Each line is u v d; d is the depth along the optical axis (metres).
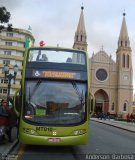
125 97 95.94
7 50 82.81
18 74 81.00
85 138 13.48
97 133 26.72
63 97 13.70
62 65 14.12
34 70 13.95
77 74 14.09
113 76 98.00
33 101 13.59
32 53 14.33
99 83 97.00
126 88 96.31
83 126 13.48
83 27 103.31
